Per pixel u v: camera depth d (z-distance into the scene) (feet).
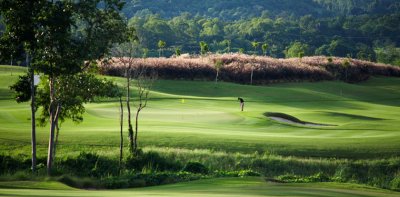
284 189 75.41
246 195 60.90
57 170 144.36
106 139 188.44
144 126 226.79
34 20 134.62
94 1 142.72
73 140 185.37
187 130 215.31
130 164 158.71
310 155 174.91
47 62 139.54
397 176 155.33
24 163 155.43
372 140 194.80
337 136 217.15
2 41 138.51
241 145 183.83
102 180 130.00
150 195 56.70
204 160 165.07
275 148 180.24
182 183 99.71
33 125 146.72
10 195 53.21
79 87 156.56
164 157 164.55
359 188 92.27
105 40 146.41
